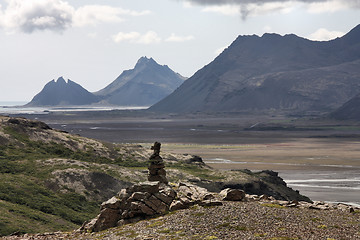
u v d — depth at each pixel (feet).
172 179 328.70
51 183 265.75
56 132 402.72
